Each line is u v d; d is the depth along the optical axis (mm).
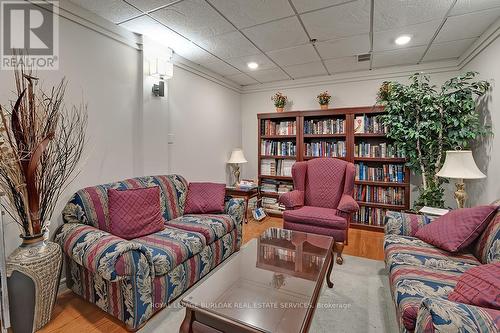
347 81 3812
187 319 1245
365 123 3518
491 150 2424
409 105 2859
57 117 1618
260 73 3828
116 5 2033
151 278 1608
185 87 3258
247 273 1613
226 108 4156
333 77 3885
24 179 1476
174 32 2508
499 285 925
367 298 1885
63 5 1962
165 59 2730
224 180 4145
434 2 1991
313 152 3871
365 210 3566
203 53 3039
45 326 1571
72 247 1615
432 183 2816
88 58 2164
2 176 1433
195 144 3463
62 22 1983
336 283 2096
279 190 4125
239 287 1443
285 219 2684
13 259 1456
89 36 2168
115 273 1401
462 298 986
